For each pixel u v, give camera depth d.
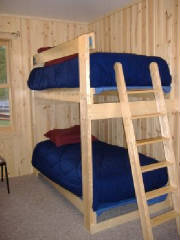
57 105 4.38
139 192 2.24
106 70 2.40
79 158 3.06
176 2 2.85
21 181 3.89
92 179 2.44
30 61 4.09
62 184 2.96
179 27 2.84
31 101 4.17
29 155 4.24
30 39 4.05
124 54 2.56
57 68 2.92
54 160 3.27
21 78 4.07
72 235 2.43
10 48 4.00
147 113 2.60
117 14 3.77
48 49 3.56
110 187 2.47
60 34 4.26
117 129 3.97
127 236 2.40
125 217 2.64
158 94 2.52
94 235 2.43
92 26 4.38
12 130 4.14
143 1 3.27
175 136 3.00
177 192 2.39
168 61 2.98
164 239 2.33
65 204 3.09
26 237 2.40
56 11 3.77
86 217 2.53
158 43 3.11
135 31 3.45
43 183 3.80
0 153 4.03
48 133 3.97
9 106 4.17
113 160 3.00
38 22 4.08
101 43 4.20
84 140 2.46
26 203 3.12
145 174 2.58
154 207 2.79
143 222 2.23
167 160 2.49
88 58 2.31
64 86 2.79
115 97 3.94
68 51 2.70
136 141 2.40
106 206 2.55
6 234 2.45
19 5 3.46
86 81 2.33
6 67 4.10
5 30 3.88
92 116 2.38
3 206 3.04
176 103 2.93
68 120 4.50
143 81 2.62
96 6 3.56
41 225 2.61
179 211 2.38
